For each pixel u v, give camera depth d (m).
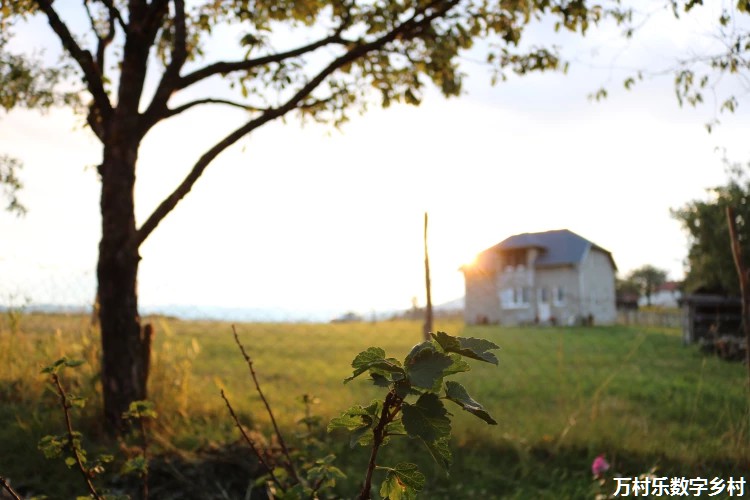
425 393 1.23
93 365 6.91
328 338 20.92
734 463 5.62
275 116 7.32
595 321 46.44
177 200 6.93
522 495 5.43
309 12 8.77
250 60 7.67
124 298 6.74
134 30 7.11
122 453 5.53
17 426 5.91
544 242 47.28
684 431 6.99
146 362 6.80
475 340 1.26
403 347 18.77
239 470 5.25
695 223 20.59
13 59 8.26
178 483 5.06
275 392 9.36
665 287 80.81
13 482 4.99
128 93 7.11
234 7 8.77
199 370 12.05
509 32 7.92
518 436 6.71
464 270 48.34
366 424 1.42
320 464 2.52
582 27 7.36
